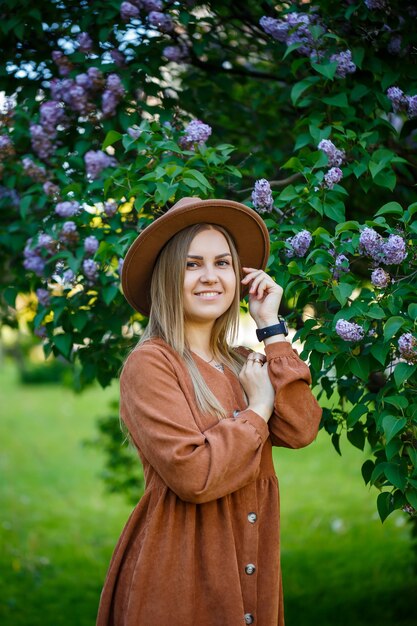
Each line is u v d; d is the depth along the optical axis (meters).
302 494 7.46
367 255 2.28
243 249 2.19
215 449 1.80
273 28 2.69
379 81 2.73
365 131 2.67
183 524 1.87
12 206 3.38
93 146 3.18
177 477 1.78
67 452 11.19
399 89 2.57
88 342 3.34
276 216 2.67
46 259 3.07
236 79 3.53
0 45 3.15
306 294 2.46
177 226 2.02
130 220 2.96
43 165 3.00
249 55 3.44
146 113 3.24
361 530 5.94
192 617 1.83
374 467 2.37
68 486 9.02
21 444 11.79
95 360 3.22
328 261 2.25
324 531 6.15
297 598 4.78
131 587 1.85
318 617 4.45
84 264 2.80
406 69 2.69
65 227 2.82
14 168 3.12
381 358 2.14
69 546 6.38
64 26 3.17
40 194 3.03
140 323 3.34
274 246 2.36
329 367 2.39
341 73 2.56
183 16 2.95
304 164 2.58
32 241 3.04
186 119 3.22
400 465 2.19
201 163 2.63
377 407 2.28
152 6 2.89
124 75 2.95
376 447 2.57
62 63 2.99
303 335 2.34
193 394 1.95
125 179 2.60
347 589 4.81
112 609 1.95
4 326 4.25
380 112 3.42
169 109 3.06
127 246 2.61
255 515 1.93
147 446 1.85
